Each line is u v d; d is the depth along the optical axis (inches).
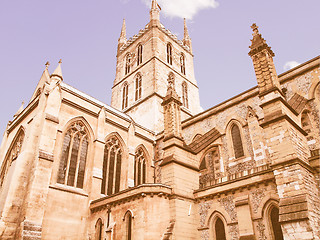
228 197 855.1
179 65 2464.3
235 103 1251.2
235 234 791.1
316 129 956.0
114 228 935.7
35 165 997.8
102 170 1229.1
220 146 1226.6
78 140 1232.8
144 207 855.1
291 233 609.9
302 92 1047.0
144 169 1518.2
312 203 644.1
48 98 1144.2
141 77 2204.7
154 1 2573.8
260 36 928.3
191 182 995.3
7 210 940.0
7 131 1456.7
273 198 740.7
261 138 1083.9
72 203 1066.1
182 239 847.1
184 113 2142.0
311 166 734.5
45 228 953.5
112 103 2375.7
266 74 847.1
